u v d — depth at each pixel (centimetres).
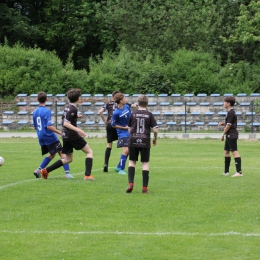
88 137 7194
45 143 3178
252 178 3309
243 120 8131
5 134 7738
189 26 10919
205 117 8256
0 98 9425
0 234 1941
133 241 1852
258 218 2186
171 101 8638
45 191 2795
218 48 10500
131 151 2731
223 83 9438
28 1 12756
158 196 2666
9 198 2611
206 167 3909
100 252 1730
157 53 10681
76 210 2342
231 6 10744
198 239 1873
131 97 8894
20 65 9875
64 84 9619
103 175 3425
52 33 12088
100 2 12481
